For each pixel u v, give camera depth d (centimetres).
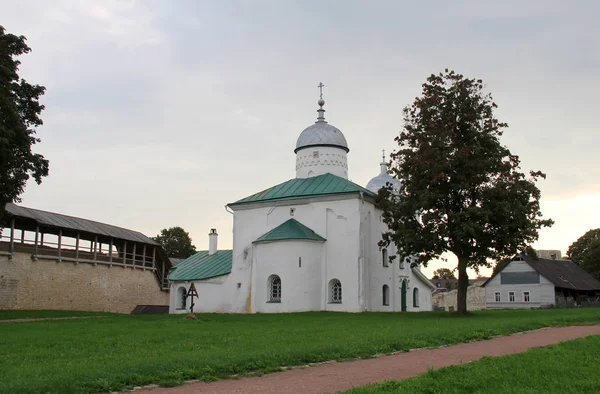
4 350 1644
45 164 3503
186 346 1712
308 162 5138
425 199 3356
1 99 3109
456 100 3534
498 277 7419
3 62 3316
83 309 5556
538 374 1202
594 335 2062
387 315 3659
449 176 3431
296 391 1104
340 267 4391
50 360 1432
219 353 1480
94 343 1825
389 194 3766
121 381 1145
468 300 7669
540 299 7081
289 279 4269
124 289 6162
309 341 1819
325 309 4372
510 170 3462
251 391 1106
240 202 4900
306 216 4603
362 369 1363
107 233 5941
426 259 3588
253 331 2266
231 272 4875
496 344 1912
